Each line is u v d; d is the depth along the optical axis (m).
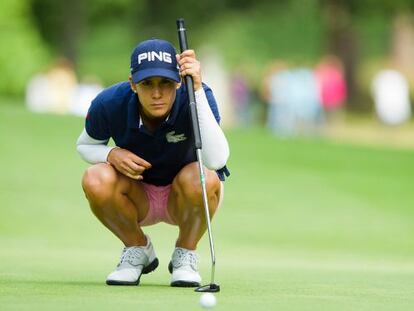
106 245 33.81
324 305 15.41
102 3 105.88
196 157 17.98
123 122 17.48
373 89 117.56
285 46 136.25
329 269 24.62
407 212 43.38
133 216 18.08
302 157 54.59
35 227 37.53
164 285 18.31
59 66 77.56
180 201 17.75
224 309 14.59
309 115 84.75
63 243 33.91
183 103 17.36
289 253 32.88
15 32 91.12
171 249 32.81
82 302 15.07
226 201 43.56
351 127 99.50
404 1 101.44
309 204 43.91
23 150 48.84
